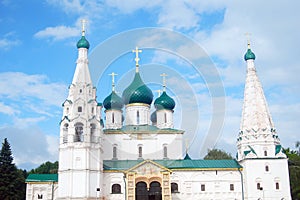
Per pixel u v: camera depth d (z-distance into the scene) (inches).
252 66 3472.0
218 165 3282.5
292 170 3656.5
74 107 2997.0
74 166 2915.8
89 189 2898.6
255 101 3321.9
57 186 3154.5
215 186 3193.9
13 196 3462.1
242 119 3346.5
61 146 2984.7
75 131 2994.6
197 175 3213.6
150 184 2977.4
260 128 3213.6
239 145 3309.5
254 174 3107.8
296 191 3548.2
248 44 3540.8
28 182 3161.9
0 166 3506.4
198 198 3164.4
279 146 3208.7
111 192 3090.6
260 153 3159.5
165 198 2908.5
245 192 3139.8
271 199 3061.0
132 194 2915.8
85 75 3097.9
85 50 3191.4
